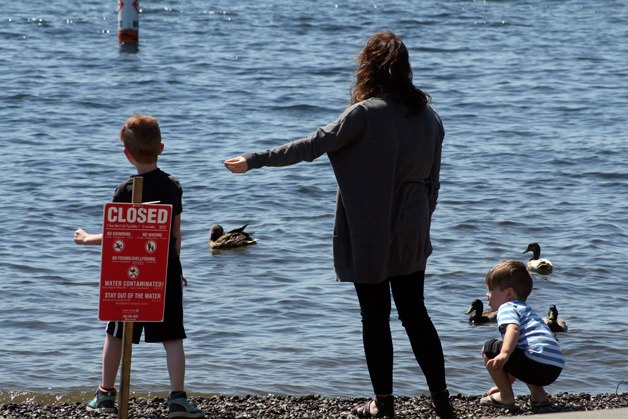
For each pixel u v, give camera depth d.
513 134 67.25
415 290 19.09
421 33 123.94
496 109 77.19
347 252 18.56
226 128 69.25
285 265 39.00
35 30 119.81
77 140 63.78
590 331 30.50
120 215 16.23
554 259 40.06
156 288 16.47
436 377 19.30
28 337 29.08
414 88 18.45
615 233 44.00
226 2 151.88
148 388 24.19
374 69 18.36
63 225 44.16
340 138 17.86
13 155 58.66
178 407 18.84
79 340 28.89
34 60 98.62
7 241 41.00
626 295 35.44
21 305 32.28
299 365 26.84
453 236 43.22
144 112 74.62
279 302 33.44
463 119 73.00
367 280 18.30
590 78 93.12
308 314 32.06
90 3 147.25
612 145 63.16
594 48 113.50
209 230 44.72
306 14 138.88
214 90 84.94
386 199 18.12
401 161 18.20
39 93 80.88
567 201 49.62
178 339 19.12
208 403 21.38
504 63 102.06
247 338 29.44
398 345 28.48
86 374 25.66
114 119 71.88
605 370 26.89
